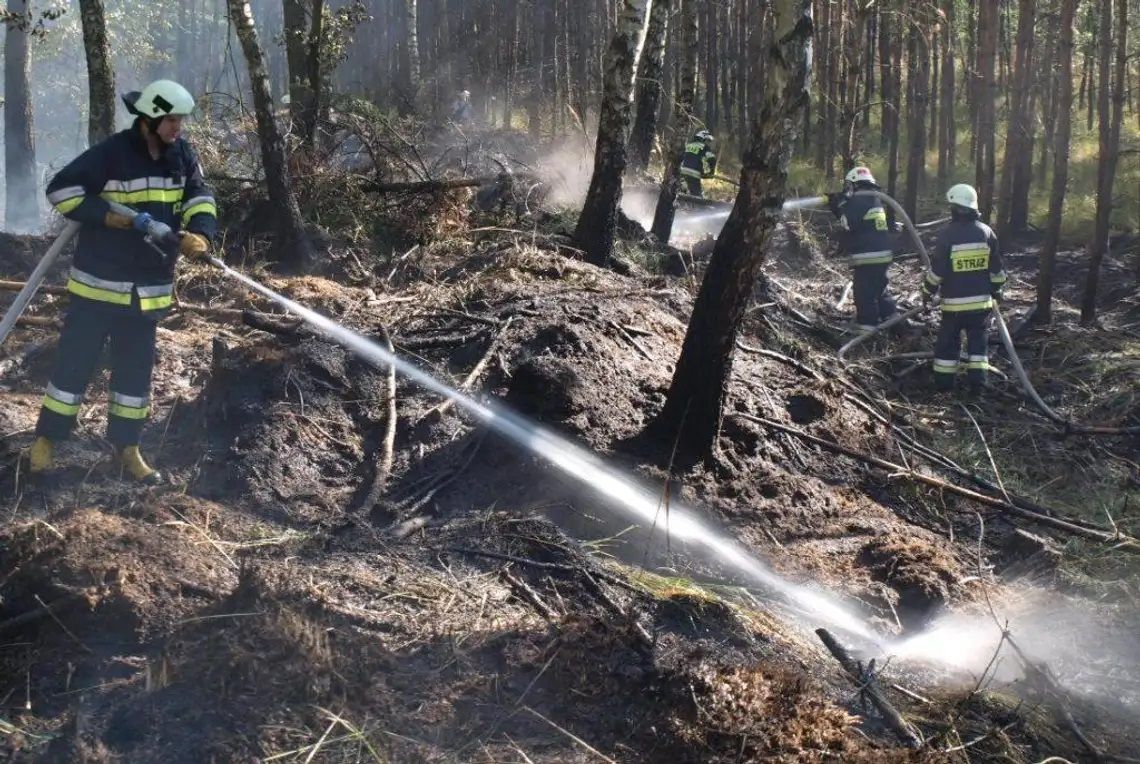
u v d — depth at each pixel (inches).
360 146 491.8
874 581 219.0
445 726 144.7
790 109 224.5
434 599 173.5
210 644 149.3
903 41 703.1
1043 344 407.5
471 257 351.3
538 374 241.1
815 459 266.1
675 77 870.4
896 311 421.4
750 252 231.3
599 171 372.2
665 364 277.0
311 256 361.4
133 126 193.3
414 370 245.9
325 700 144.6
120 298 195.8
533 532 198.4
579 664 156.5
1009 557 247.3
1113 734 179.2
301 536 191.5
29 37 662.5
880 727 165.3
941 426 330.0
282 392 227.6
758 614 195.6
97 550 169.2
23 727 142.9
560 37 909.2
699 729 147.3
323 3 457.7
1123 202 620.7
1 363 255.9
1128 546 247.0
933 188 743.7
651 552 211.0
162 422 228.8
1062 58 425.4
